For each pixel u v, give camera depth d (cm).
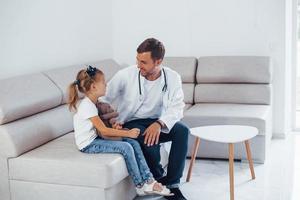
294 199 336
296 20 514
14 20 367
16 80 340
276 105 492
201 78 476
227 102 468
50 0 415
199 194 347
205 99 473
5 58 358
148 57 319
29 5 385
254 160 415
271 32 485
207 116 417
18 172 310
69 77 389
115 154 309
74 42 457
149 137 328
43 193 306
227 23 498
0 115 307
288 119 514
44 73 375
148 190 314
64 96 372
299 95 570
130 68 341
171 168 332
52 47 419
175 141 333
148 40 324
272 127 497
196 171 397
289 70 507
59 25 430
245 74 463
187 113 427
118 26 534
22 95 329
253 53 495
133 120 349
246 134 346
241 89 464
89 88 315
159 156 337
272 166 406
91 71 316
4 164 312
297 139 491
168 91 340
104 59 514
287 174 386
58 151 319
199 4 504
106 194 294
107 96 339
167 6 514
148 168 317
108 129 314
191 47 513
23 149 314
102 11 512
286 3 478
